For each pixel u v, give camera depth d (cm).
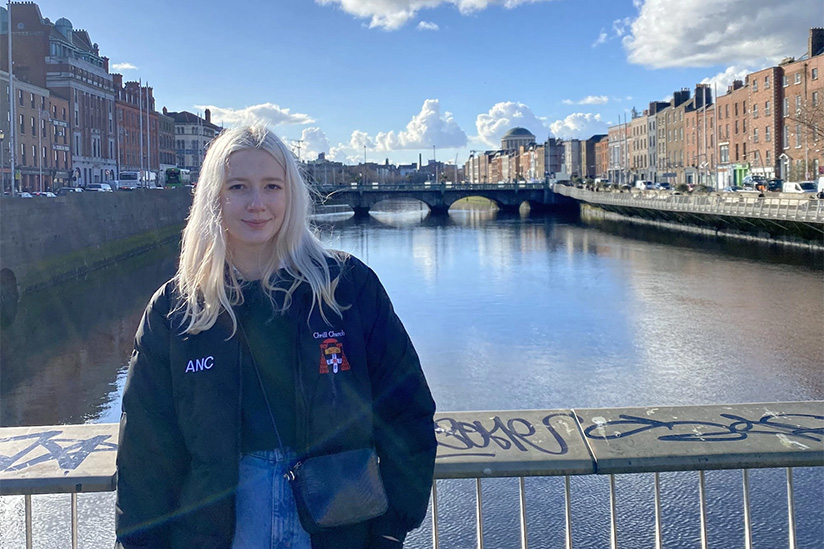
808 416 291
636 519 721
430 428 211
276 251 210
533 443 273
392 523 206
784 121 5738
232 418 198
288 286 204
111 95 7638
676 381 1416
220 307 202
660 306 2266
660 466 263
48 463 265
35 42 6600
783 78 5719
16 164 5531
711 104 7481
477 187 8950
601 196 6881
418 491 206
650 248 4072
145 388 205
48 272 2833
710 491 772
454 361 1619
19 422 1303
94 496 724
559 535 695
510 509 751
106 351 1850
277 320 201
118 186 6444
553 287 2727
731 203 4131
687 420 288
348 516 193
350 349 204
